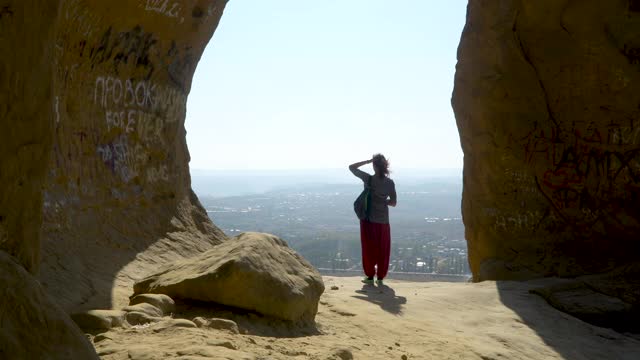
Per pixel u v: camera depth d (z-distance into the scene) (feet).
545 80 37.93
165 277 19.03
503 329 24.44
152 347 13.00
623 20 35.88
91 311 15.24
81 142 23.88
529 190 38.78
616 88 36.24
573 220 37.55
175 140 32.99
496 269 38.29
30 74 11.71
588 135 37.17
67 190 22.44
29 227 11.89
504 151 39.32
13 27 11.25
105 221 24.80
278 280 18.15
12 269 10.41
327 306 22.54
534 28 37.52
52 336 10.14
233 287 17.48
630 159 36.14
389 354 17.35
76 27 22.29
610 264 35.78
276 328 17.66
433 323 23.03
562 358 22.24
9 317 9.74
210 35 33.88
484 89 39.73
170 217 30.42
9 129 11.33
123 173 26.99
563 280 34.42
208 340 13.91
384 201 28.73
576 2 36.04
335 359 14.97
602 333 26.58
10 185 11.38
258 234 20.31
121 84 26.89
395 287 31.07
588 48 36.63
